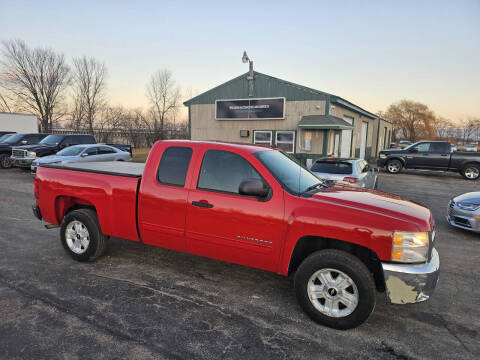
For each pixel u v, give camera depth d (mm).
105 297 3445
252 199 3295
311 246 3361
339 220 2918
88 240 4297
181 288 3715
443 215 8039
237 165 3465
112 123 34906
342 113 19141
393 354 2633
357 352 2648
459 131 64312
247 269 4312
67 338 2713
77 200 4535
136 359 2484
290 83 17000
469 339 2877
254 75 17797
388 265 2779
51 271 4082
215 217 3438
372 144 30453
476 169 15398
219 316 3141
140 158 21797
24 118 27672
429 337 2891
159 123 37281
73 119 36656
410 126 65312
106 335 2775
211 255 3590
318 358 2557
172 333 2834
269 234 3205
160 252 4855
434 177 16562
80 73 34844
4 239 5285
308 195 3244
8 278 3844
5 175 13414
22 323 2914
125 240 5375
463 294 3768
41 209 4699
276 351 2631
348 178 7449
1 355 2473
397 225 2785
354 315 2879
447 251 5305
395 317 3232
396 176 16656
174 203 3654
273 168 3447
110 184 4070
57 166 4633
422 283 2738
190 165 3656
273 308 3326
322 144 16516
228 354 2574
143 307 3264
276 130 17703
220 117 18969
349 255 2928
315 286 3068
